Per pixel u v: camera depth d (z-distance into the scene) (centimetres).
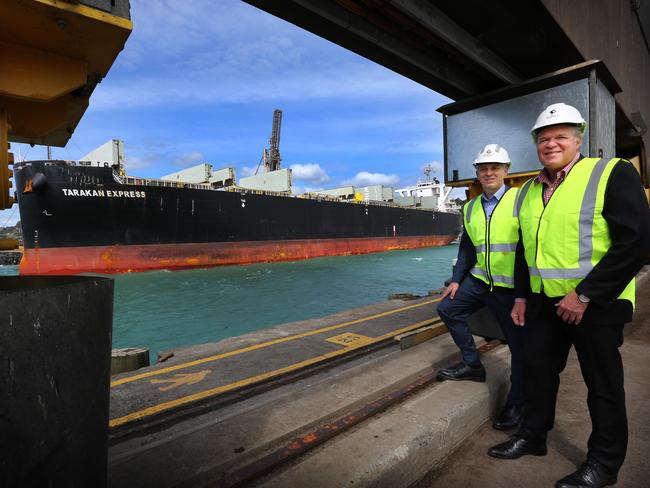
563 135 185
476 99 472
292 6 326
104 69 151
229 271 2217
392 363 325
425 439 203
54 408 69
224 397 277
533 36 418
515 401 247
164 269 2136
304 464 182
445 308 275
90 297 80
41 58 134
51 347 69
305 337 431
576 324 181
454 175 505
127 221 2008
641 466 197
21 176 1820
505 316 250
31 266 1834
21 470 63
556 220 184
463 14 380
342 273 2206
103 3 119
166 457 193
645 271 789
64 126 187
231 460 189
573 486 177
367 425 214
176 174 3181
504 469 202
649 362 338
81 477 76
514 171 448
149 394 281
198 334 1012
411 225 4281
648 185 895
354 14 362
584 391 288
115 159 2136
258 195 2611
